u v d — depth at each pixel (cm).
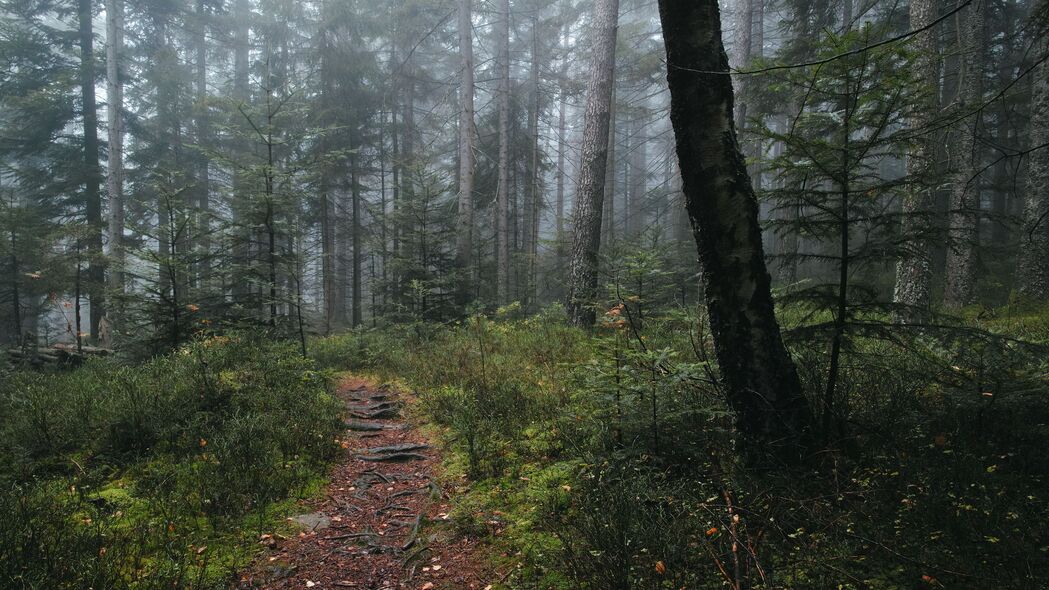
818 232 422
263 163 970
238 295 956
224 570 349
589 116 1169
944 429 410
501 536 385
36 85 1844
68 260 1265
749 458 385
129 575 328
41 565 306
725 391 409
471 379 783
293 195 1009
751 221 385
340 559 376
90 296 1358
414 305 1363
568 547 323
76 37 1906
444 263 1442
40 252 1302
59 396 674
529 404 628
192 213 919
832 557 283
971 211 385
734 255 386
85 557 328
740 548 296
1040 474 340
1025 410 395
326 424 626
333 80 2203
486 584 334
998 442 385
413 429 680
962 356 401
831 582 270
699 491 365
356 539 404
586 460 430
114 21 1681
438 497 468
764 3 1647
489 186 2233
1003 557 268
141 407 566
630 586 286
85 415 563
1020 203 1695
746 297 385
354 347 1198
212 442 531
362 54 2283
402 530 420
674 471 397
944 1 1088
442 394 756
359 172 2302
